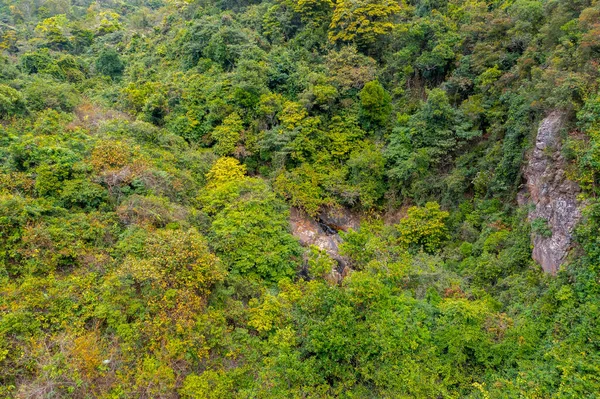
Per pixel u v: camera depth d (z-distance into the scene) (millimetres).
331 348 11906
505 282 14586
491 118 20562
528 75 19266
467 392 11375
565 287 12070
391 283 14430
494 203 18422
